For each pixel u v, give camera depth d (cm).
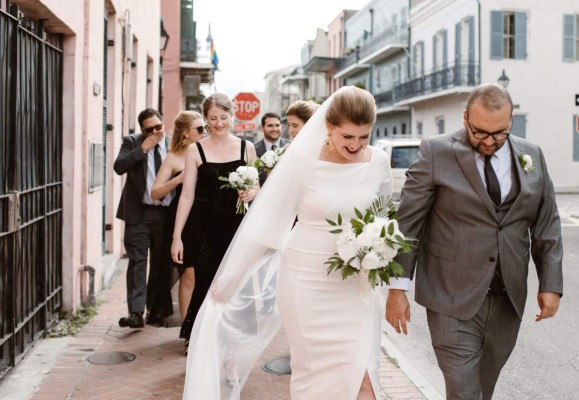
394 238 301
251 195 493
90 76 678
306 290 327
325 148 327
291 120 539
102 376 483
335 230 312
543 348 609
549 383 516
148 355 534
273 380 484
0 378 460
